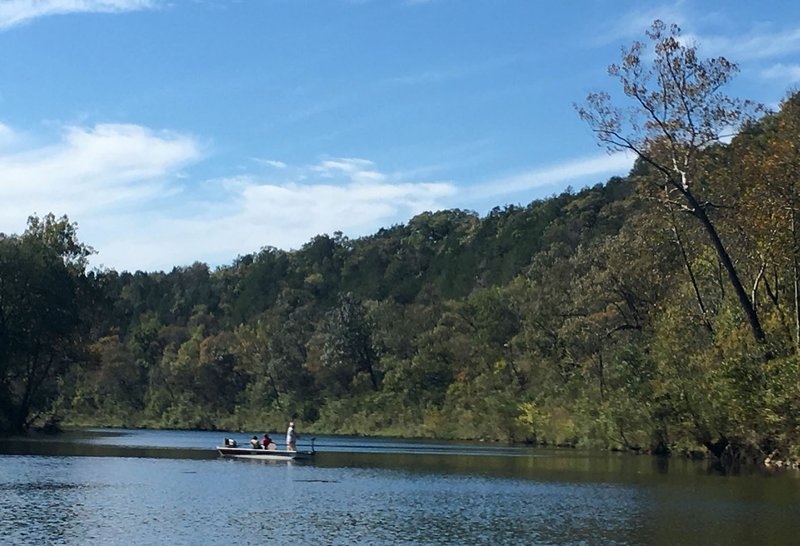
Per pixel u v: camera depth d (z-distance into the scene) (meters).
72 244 109.06
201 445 90.88
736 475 54.16
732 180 58.28
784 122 56.16
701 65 57.16
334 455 77.69
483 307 134.75
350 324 156.12
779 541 31.11
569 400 97.19
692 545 30.38
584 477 53.03
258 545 30.05
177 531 32.38
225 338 174.50
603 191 186.00
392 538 31.73
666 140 58.06
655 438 74.56
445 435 124.19
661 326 68.56
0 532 31.50
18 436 99.25
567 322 97.00
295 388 157.88
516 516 36.81
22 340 98.50
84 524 33.50
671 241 73.38
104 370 165.12
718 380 59.06
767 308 63.66
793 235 55.41
